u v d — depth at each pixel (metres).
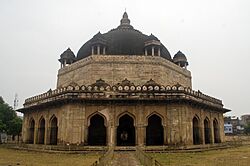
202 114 25.98
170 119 22.72
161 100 22.75
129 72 26.31
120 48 28.02
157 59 26.81
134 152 20.16
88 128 24.72
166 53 30.83
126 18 33.00
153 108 23.09
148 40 27.88
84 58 27.55
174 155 18.59
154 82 25.06
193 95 24.34
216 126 29.66
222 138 30.02
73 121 22.28
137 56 26.78
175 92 22.94
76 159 16.33
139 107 22.95
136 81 26.11
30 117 29.23
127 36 29.25
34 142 27.08
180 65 31.44
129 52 27.77
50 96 25.03
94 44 27.42
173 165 13.05
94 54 27.55
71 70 28.83
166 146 21.61
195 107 24.88
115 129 22.52
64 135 22.36
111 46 28.23
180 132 22.28
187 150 21.06
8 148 27.12
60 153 20.17
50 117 25.22
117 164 13.27
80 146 21.50
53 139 25.08
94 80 25.89
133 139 26.16
